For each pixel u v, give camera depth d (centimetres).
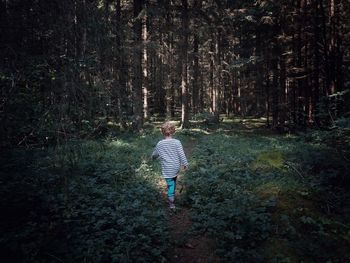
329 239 534
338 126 766
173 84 3397
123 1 2223
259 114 4053
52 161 581
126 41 693
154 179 892
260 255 497
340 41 2100
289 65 2366
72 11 544
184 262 514
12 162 713
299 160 864
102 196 687
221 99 4172
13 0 526
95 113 565
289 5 2172
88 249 486
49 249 477
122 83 650
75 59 530
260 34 2439
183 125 2347
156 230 563
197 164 1068
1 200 576
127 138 1401
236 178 824
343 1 1997
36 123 524
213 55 3328
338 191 696
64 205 608
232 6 2620
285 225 574
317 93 2094
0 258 452
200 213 673
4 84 501
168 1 2041
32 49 538
